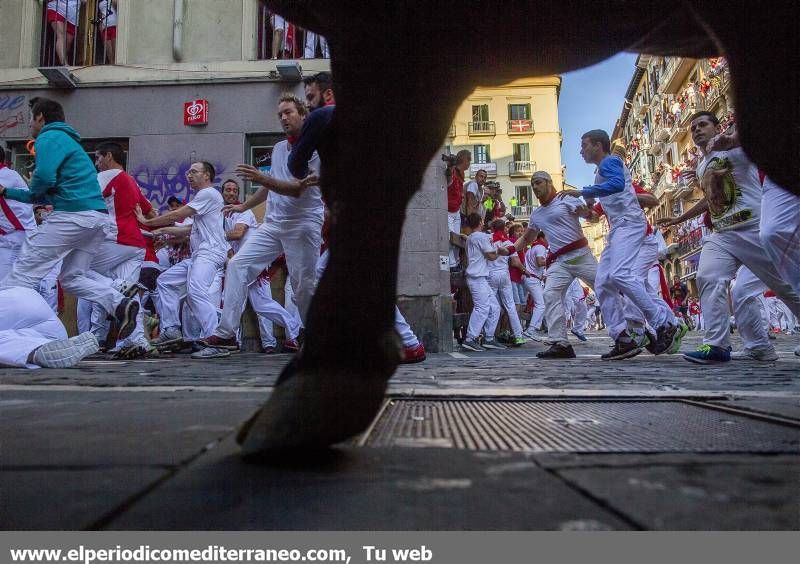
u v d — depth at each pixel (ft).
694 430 5.24
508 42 3.41
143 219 19.20
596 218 18.54
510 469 3.53
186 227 22.90
